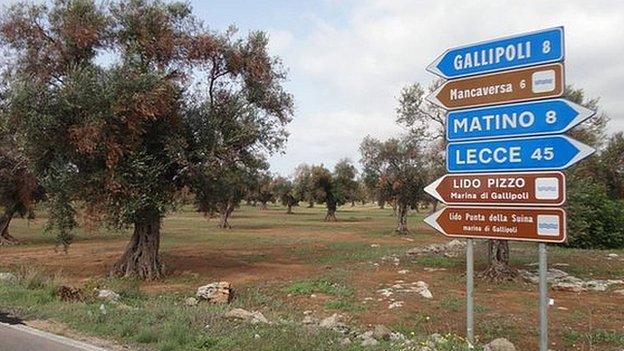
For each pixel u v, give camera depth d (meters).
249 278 19.88
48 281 14.12
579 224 27.72
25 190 31.95
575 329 11.45
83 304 11.23
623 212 31.83
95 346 8.04
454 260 23.94
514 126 7.21
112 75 17.75
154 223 20.81
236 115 21.48
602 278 19.50
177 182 20.89
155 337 8.41
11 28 19.44
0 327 9.35
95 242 35.69
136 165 18.59
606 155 38.19
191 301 14.16
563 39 6.81
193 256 26.91
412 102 24.16
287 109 23.41
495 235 7.35
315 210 119.94
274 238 39.22
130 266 20.39
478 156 7.58
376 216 87.56
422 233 46.00
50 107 17.56
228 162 21.20
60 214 18.91
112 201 18.92
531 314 13.09
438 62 8.08
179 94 20.28
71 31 19.11
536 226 6.96
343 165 72.38
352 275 19.84
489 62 7.49
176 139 19.47
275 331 8.66
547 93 6.91
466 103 7.72
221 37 21.39
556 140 6.82
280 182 91.00
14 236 40.38
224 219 53.50
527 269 21.41
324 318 12.50
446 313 13.17
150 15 19.92
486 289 17.03
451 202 7.87
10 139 26.22
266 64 22.00
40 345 8.11
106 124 17.58
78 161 18.83
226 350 7.72
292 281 18.81
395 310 13.56
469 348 7.70
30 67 19.44
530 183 7.04
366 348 7.81
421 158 43.50
